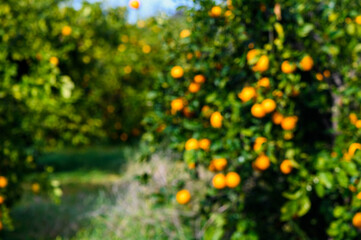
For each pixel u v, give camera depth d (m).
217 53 2.77
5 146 3.93
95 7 4.46
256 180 3.27
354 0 2.85
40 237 4.69
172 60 3.08
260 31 2.70
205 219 3.18
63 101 7.29
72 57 7.04
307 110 2.90
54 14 5.10
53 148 9.74
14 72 3.84
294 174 2.83
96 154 10.80
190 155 2.50
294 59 2.53
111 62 9.27
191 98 2.79
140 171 5.27
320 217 3.19
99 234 4.45
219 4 2.70
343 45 2.86
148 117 3.09
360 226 2.29
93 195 6.53
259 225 3.14
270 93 2.49
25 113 4.54
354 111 2.86
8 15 4.24
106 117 11.94
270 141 2.52
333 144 2.82
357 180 2.26
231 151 2.50
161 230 4.08
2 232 4.73
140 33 8.98
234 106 2.45
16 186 4.17
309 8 2.64
